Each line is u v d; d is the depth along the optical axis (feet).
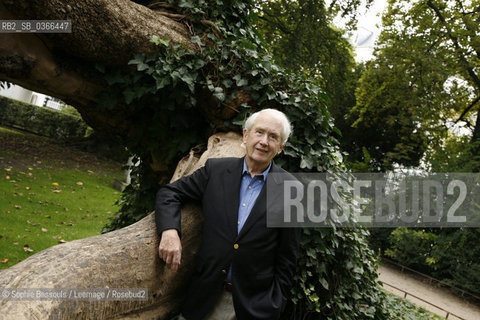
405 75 40.91
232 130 9.43
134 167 13.50
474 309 27.25
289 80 9.60
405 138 45.29
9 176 28.17
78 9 7.31
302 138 9.27
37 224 18.53
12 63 7.49
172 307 6.53
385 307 11.78
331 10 36.78
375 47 45.06
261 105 9.31
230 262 5.57
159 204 5.97
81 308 4.73
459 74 43.21
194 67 9.11
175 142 10.16
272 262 5.82
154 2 10.50
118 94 9.47
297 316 8.70
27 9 6.88
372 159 59.57
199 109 9.89
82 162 46.91
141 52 8.64
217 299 5.64
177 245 5.50
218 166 6.23
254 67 9.34
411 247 36.65
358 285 10.32
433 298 28.35
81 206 25.75
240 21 11.12
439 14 42.86
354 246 9.40
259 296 5.58
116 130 11.23
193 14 10.01
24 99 68.59
